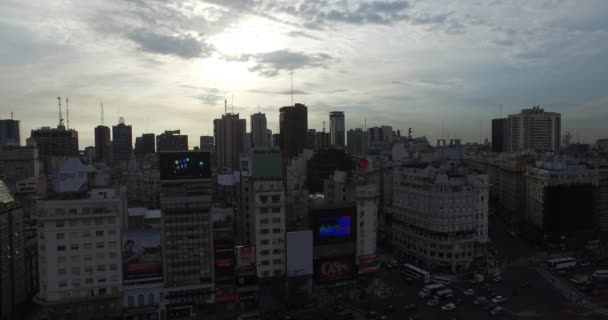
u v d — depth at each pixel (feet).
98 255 451.12
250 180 557.33
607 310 491.72
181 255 478.18
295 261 519.19
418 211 653.30
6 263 465.47
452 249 614.75
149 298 469.57
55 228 439.22
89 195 467.52
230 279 497.87
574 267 636.89
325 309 495.82
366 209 570.05
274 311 486.38
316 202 587.27
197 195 483.10
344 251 551.59
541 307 501.15
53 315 439.63
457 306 504.43
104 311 454.81
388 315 481.05
